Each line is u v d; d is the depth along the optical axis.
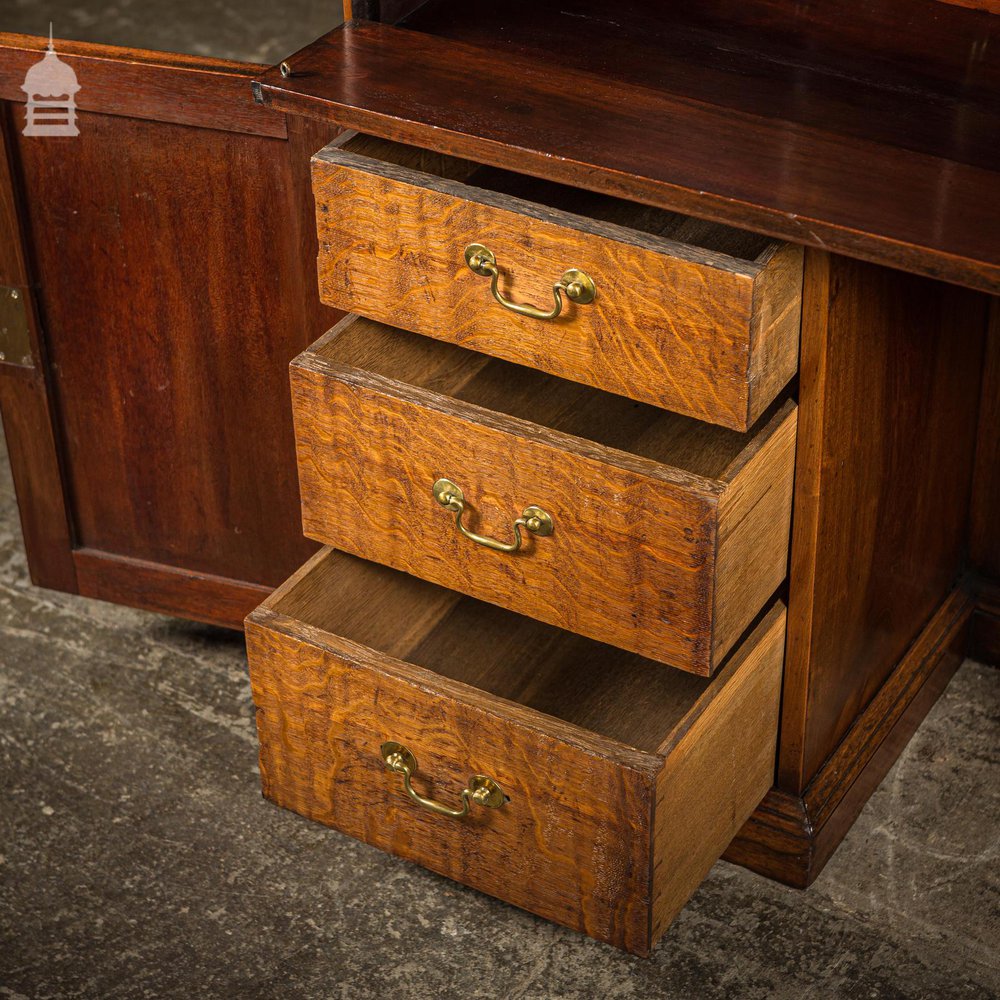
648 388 1.51
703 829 1.71
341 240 1.61
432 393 1.60
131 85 1.85
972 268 1.30
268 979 1.81
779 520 1.63
